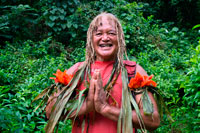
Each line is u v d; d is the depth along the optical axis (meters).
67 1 5.02
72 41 5.00
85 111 1.14
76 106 1.17
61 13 4.97
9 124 2.11
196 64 2.75
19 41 4.90
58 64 3.76
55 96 1.26
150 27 5.89
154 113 1.12
